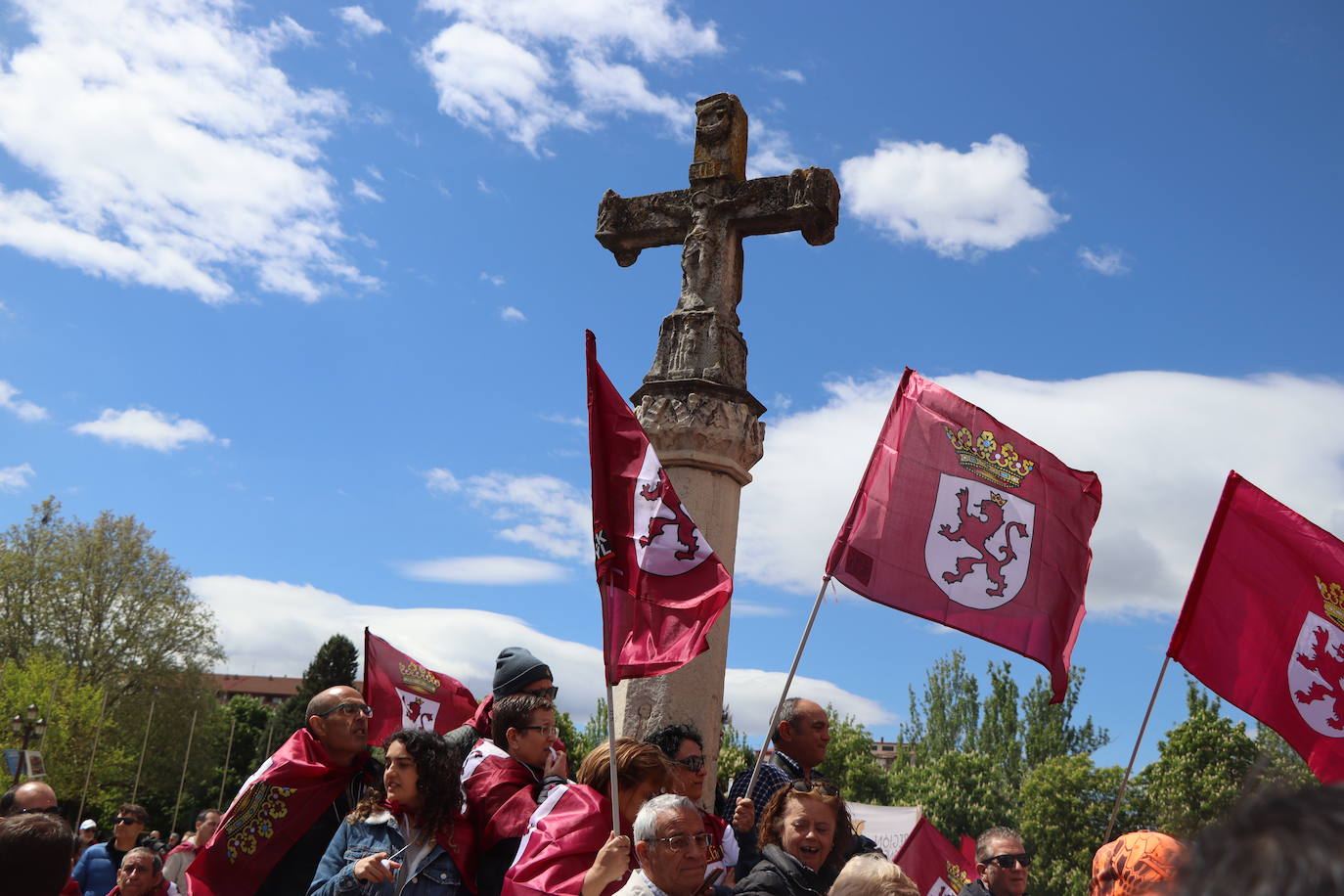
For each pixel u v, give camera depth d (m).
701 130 8.81
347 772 5.39
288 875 5.17
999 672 62.78
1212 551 6.29
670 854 3.89
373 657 8.40
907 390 6.36
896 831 8.74
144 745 46.34
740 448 7.98
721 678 7.55
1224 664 6.15
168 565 47.53
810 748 6.24
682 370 8.16
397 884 4.45
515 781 4.84
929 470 6.20
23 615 45.75
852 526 6.02
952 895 6.62
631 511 5.14
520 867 4.24
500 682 5.75
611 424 5.29
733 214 8.57
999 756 60.59
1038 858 50.59
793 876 4.56
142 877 6.89
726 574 4.96
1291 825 0.72
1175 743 41.28
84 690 43.38
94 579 45.81
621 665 4.92
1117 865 2.99
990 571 6.08
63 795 44.59
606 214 8.94
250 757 71.56
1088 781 50.56
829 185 8.42
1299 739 6.03
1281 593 6.21
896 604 5.93
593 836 4.36
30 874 2.93
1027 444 6.34
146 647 45.97
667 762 4.89
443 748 4.62
